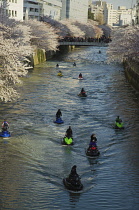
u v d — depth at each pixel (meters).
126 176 29.61
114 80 80.69
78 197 25.59
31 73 87.38
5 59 49.00
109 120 46.94
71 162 32.62
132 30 84.75
